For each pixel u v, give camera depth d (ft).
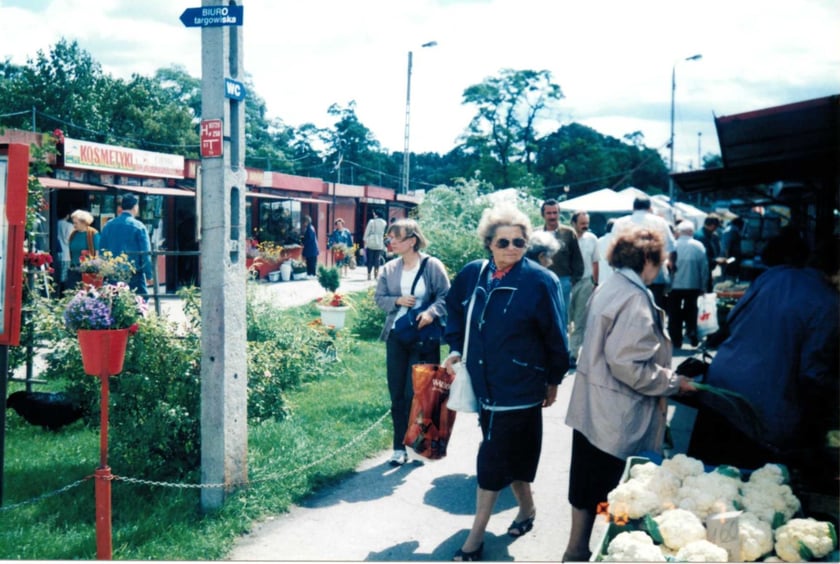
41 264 23.25
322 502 16.92
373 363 31.89
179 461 17.90
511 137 213.05
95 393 21.39
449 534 15.16
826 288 13.19
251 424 21.86
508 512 16.28
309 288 68.80
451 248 44.39
